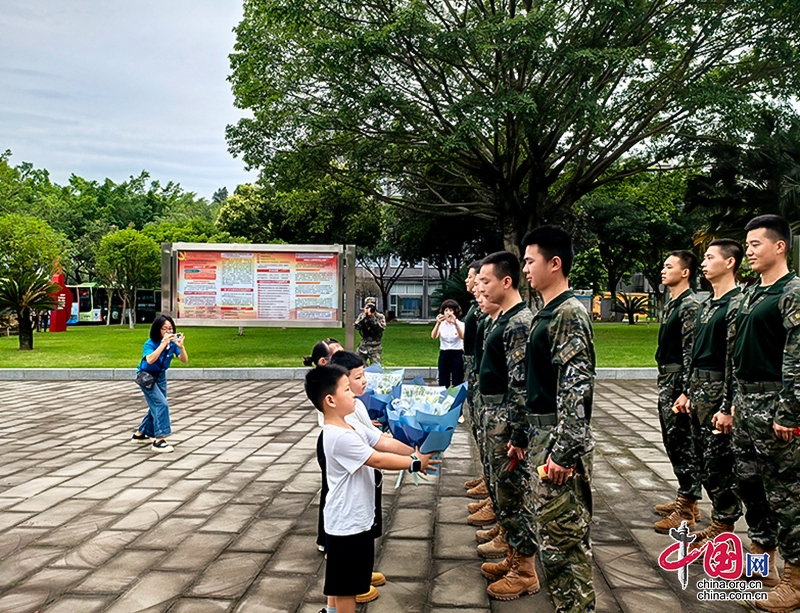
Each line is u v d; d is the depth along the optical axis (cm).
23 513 432
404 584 325
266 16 1318
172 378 1114
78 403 881
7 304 1503
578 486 254
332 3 1271
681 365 395
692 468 390
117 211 4309
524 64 1173
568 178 1880
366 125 1352
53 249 1644
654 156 1606
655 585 319
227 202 2845
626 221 2730
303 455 593
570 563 252
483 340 369
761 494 319
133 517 424
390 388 366
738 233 1672
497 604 304
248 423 743
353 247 1077
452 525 411
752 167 1606
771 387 300
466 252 2816
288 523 413
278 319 1085
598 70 1180
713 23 1227
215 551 367
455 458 587
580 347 247
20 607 300
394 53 1211
